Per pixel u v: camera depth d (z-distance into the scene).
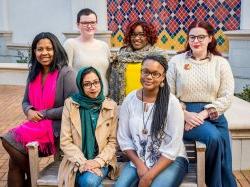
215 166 3.69
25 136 3.80
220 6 9.09
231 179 3.87
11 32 12.23
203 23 3.82
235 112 5.56
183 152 3.59
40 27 11.66
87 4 10.32
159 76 3.44
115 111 3.67
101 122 3.60
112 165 3.60
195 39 3.81
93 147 3.60
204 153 3.50
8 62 12.37
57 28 11.30
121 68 4.55
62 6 11.09
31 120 3.87
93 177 3.41
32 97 3.96
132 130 3.54
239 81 8.73
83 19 4.81
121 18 10.23
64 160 3.60
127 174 3.47
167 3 9.63
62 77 3.88
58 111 3.82
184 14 9.48
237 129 5.05
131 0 10.04
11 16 12.18
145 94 3.54
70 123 3.61
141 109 3.53
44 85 3.92
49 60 3.88
